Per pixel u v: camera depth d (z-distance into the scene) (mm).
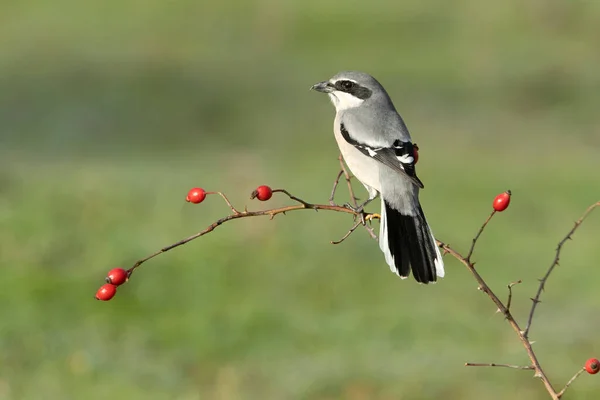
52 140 23766
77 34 34812
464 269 14648
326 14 36594
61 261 13773
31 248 13812
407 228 7766
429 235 7668
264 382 10977
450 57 32188
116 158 21859
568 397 10562
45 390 10664
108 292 6578
